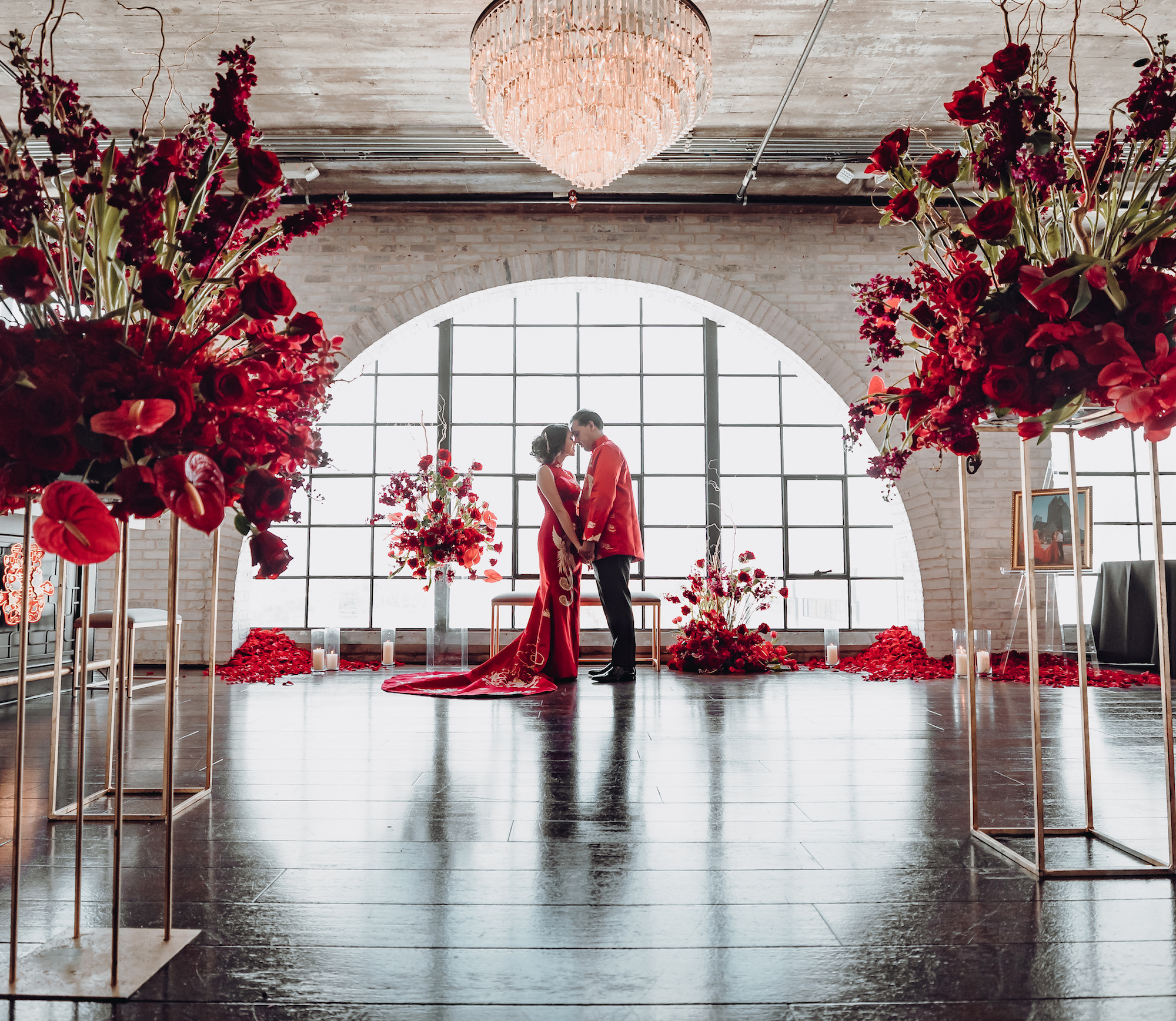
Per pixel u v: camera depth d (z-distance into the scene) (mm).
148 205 1318
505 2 3504
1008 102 1769
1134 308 1685
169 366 1370
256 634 6961
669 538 7680
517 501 7711
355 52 5004
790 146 6102
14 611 4789
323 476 7625
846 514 7688
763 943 1486
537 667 5215
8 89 5113
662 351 7840
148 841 2080
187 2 4496
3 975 1362
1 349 1253
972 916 1610
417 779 2727
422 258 6941
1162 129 1686
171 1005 1274
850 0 4527
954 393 1811
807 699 4711
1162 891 1740
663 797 2500
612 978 1358
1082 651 2150
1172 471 7438
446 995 1302
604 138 3727
